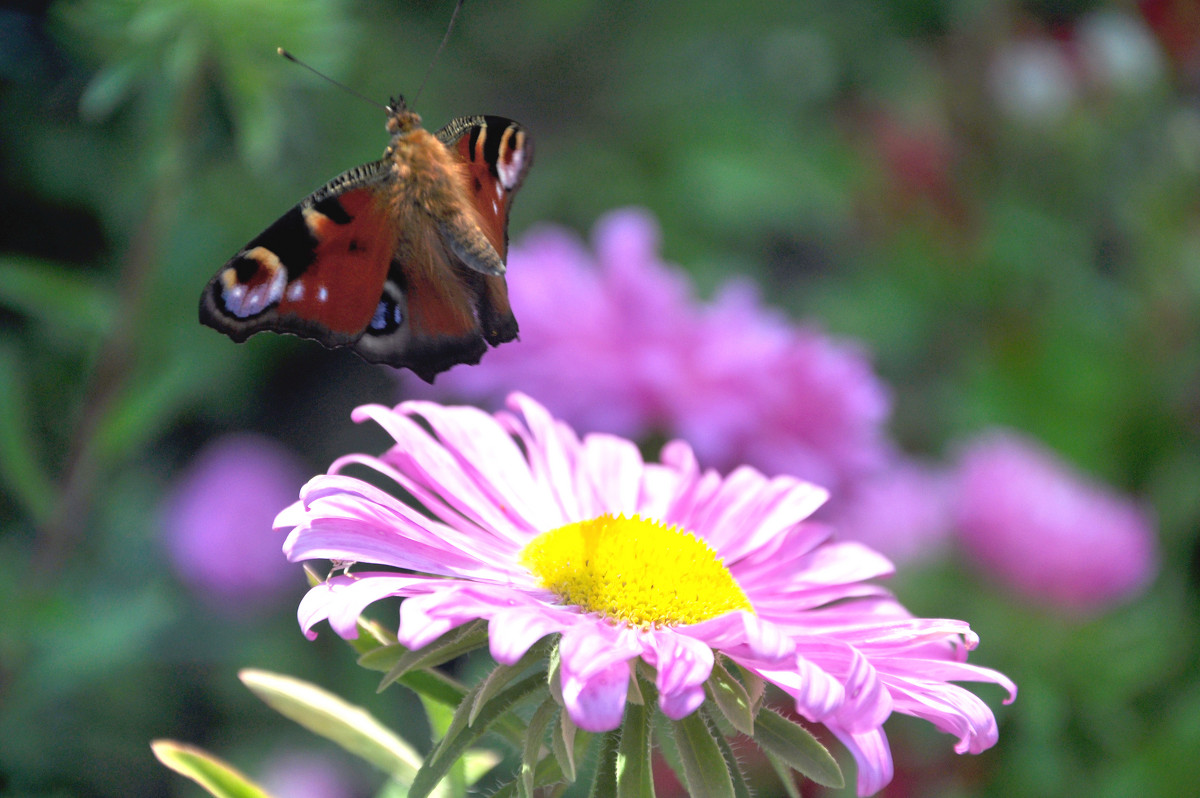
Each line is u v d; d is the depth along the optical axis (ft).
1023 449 1.55
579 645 1.08
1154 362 2.00
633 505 1.25
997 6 2.12
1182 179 1.99
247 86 1.41
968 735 1.10
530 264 1.54
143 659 1.91
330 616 1.09
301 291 1.19
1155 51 1.97
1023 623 1.51
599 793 1.10
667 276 1.54
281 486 2.13
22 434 1.44
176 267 2.11
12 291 1.43
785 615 1.20
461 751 1.09
